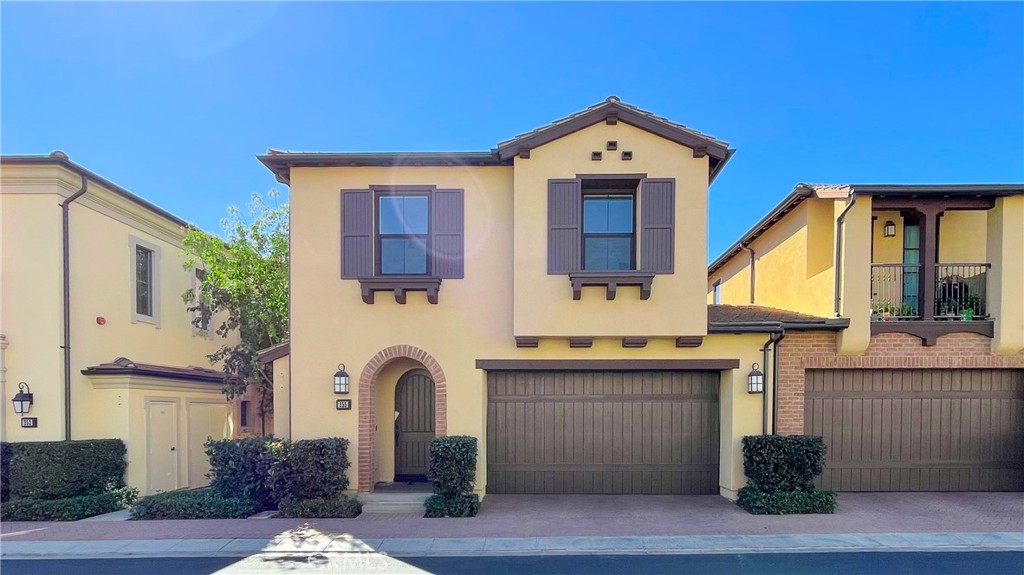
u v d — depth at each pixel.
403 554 6.95
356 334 9.48
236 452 8.97
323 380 9.44
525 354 9.47
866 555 6.85
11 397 9.86
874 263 10.52
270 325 12.84
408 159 9.35
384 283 9.25
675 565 6.56
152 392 11.46
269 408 14.95
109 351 11.23
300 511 8.53
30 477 9.30
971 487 9.81
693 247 9.00
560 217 9.06
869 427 9.88
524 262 9.09
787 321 9.55
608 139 9.09
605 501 9.38
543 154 9.12
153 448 11.39
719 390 9.93
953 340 9.67
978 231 10.77
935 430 9.88
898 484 9.84
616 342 9.45
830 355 9.64
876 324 9.59
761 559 6.73
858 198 9.52
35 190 10.06
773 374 9.47
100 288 11.05
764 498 8.57
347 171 9.58
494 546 7.18
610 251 9.36
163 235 13.21
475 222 9.55
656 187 9.01
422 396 10.44
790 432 9.52
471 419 9.43
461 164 9.53
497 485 9.98
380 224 9.70
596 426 9.98
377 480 10.05
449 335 9.48
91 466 9.88
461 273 9.52
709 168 9.39
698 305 8.96
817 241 10.68
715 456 9.91
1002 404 9.88
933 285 9.68
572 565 6.59
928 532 7.59
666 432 9.95
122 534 7.77
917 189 9.26
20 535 7.81
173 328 13.52
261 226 13.10
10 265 10.02
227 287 12.55
